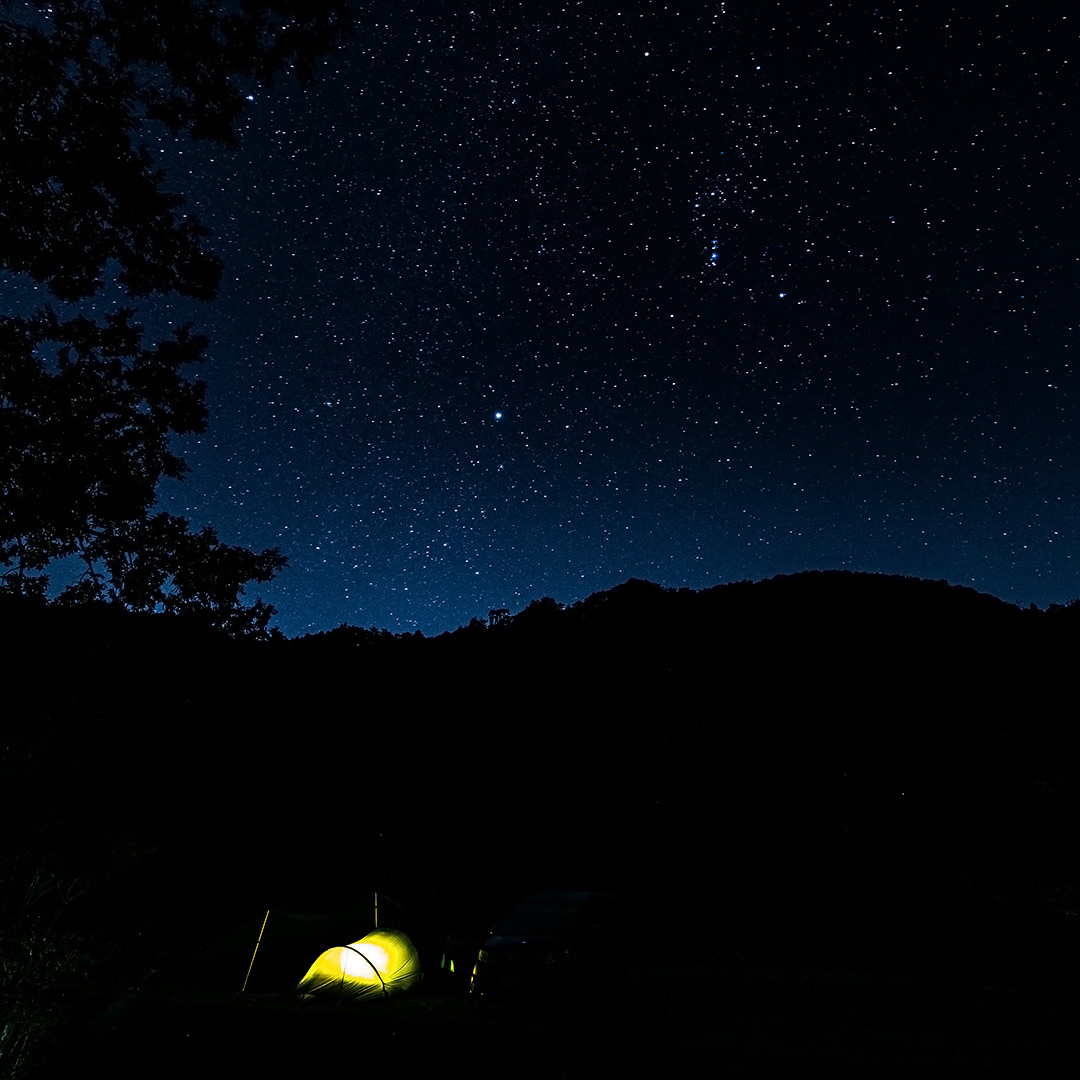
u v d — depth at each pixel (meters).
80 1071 8.95
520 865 23.58
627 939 12.70
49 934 7.34
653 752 29.38
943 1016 9.77
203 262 7.65
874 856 19.47
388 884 22.86
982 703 23.39
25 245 6.68
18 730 7.80
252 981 15.09
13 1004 7.10
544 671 38.81
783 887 19.33
